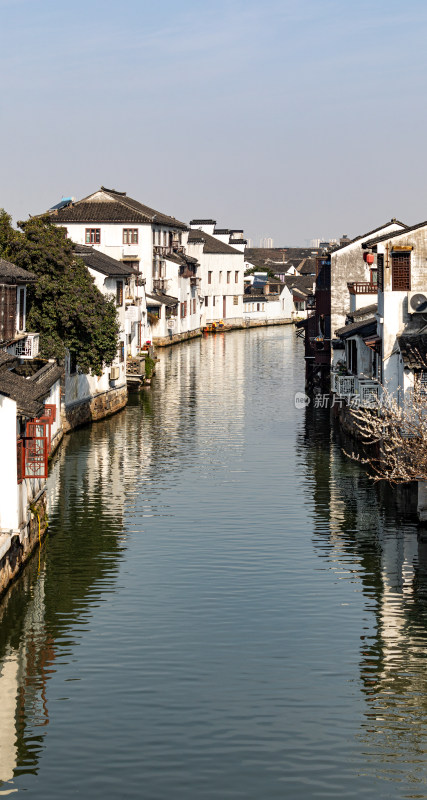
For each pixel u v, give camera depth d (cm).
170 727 2088
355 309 6053
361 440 5034
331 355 6756
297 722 2111
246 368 9088
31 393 3105
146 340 9562
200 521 3662
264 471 4538
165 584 2970
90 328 5153
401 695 2238
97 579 3009
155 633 2595
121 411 6444
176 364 9450
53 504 3906
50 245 5006
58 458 4816
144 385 7750
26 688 2269
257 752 1989
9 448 2916
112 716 2136
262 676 2331
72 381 5544
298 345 11912
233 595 2873
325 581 2998
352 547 3344
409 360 4219
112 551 3291
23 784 1880
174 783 1883
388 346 4500
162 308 11356
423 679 2320
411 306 4478
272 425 5847
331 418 6112
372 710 2166
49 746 2017
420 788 1869
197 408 6550
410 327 4488
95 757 1973
